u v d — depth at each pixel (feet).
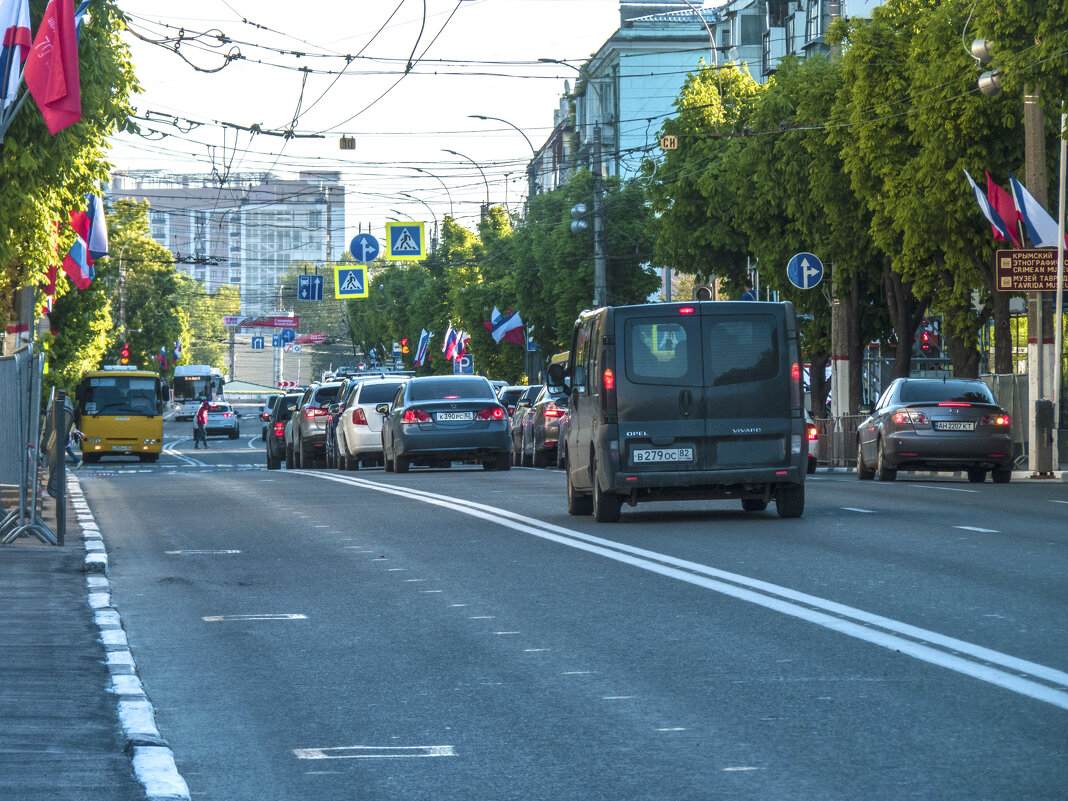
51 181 114.21
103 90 112.37
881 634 51.49
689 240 260.62
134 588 69.87
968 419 143.43
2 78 103.09
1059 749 35.53
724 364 94.84
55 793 31.86
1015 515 98.02
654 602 60.70
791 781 33.42
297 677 47.52
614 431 94.43
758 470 94.48
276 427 262.26
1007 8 134.31
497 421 174.70
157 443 338.95
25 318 137.69
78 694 42.88
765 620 55.26
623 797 32.55
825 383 301.02
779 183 225.97
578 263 352.49
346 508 114.93
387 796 33.14
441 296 535.60
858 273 227.40
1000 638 50.14
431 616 59.31
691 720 39.83
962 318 192.13
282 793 33.58
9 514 90.74
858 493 122.11
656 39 490.90
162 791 32.01
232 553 84.43
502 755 36.65
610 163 495.41
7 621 56.85
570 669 47.47
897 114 188.65
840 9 325.21
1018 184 160.04
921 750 35.73
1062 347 166.91
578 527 94.32
